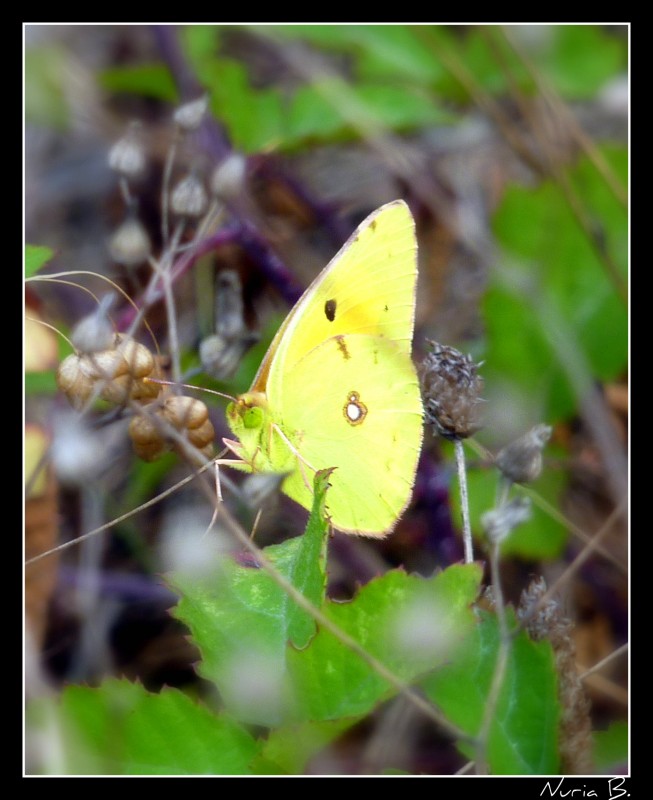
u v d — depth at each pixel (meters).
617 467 0.23
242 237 0.25
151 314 0.25
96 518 0.23
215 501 0.19
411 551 0.23
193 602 0.20
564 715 0.19
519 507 0.19
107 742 0.19
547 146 0.25
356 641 0.19
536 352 0.24
